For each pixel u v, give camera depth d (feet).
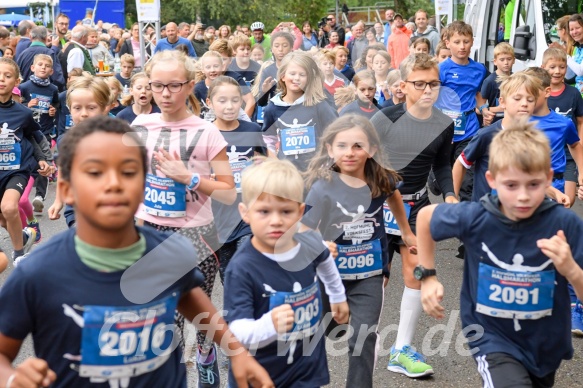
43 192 30.68
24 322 7.64
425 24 50.26
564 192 20.89
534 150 9.66
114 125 7.47
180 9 119.55
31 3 89.97
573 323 16.90
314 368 10.38
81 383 7.80
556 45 28.50
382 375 15.03
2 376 7.46
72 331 7.64
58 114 33.96
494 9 34.73
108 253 7.66
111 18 81.20
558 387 14.55
